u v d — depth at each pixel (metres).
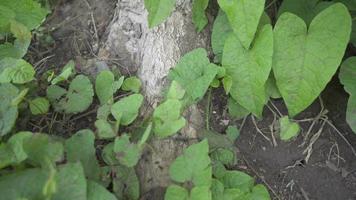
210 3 0.36
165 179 0.29
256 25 0.29
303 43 0.30
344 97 0.35
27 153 0.25
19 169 0.25
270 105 0.34
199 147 0.27
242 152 0.33
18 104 0.30
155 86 0.33
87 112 0.32
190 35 0.34
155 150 0.30
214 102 0.34
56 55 0.36
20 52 0.32
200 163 0.27
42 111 0.31
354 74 0.32
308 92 0.30
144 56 0.34
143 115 0.32
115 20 0.36
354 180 0.32
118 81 0.32
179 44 0.34
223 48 0.32
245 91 0.31
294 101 0.30
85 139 0.27
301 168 0.33
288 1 0.33
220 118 0.33
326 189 0.32
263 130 0.33
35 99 0.30
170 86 0.30
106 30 0.37
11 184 0.23
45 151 0.25
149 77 0.33
